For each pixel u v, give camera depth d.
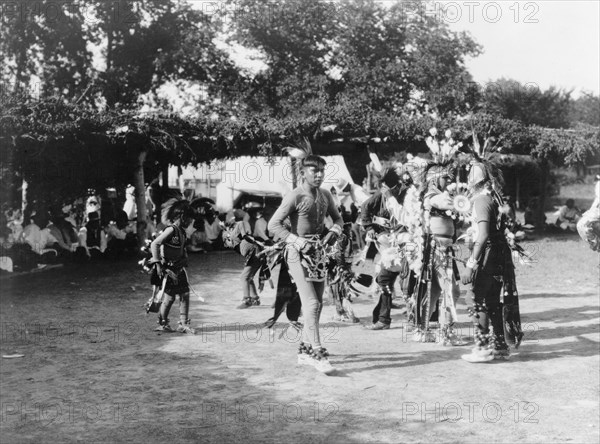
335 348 6.32
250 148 16.42
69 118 12.73
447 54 27.31
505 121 19.53
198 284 11.28
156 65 26.03
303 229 5.66
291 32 28.19
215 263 14.62
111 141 13.48
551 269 12.55
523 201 31.67
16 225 13.04
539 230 23.38
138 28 26.11
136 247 15.59
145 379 5.28
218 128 15.45
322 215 5.70
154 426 4.20
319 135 17.14
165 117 14.52
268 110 27.05
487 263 5.75
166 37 26.41
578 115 36.91
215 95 28.41
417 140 18.30
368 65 27.72
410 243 6.61
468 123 18.44
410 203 6.73
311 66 28.50
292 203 5.61
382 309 7.17
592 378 5.25
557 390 4.94
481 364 5.70
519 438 3.99
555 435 4.04
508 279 5.85
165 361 5.84
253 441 3.94
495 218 5.80
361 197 7.69
